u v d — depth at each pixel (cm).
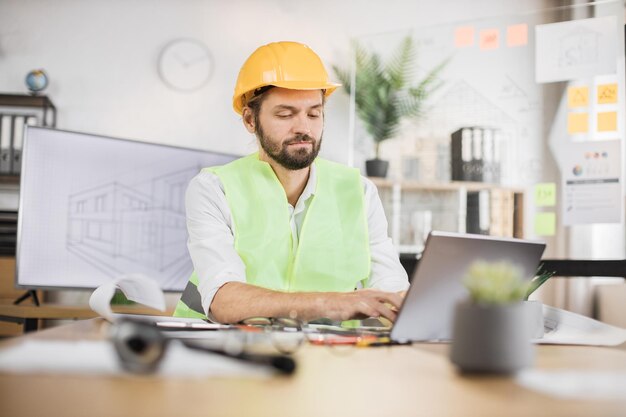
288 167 169
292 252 176
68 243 340
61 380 64
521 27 390
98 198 347
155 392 60
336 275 176
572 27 379
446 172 404
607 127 370
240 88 172
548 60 384
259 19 450
